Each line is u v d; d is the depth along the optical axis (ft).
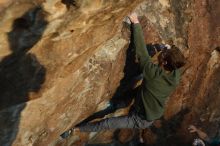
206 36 22.31
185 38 21.09
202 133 22.00
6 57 11.59
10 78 12.35
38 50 12.19
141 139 23.45
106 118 18.92
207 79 23.89
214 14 22.30
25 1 10.34
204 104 24.50
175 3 20.11
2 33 10.82
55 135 17.48
